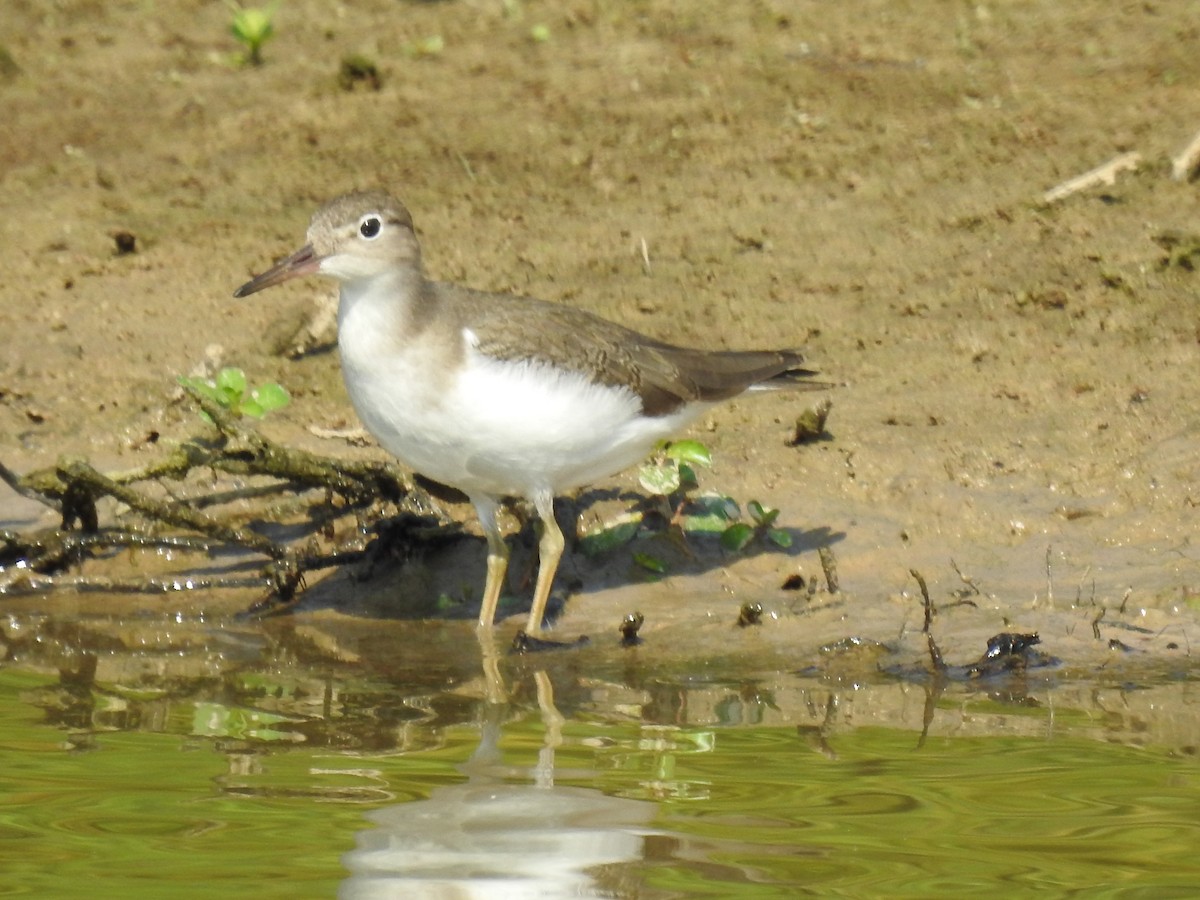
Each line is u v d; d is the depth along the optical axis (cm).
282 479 1357
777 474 1337
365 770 914
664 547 1276
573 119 1853
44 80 2006
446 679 1093
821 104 1855
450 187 1747
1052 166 1709
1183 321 1475
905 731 976
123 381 1480
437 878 773
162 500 1258
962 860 792
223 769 915
